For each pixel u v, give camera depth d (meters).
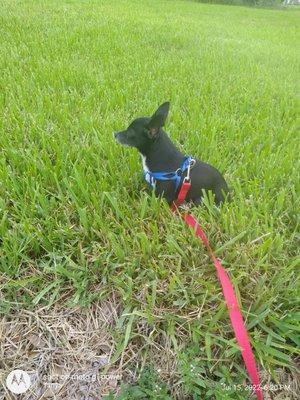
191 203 0.83
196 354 0.63
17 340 0.63
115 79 1.45
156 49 2.01
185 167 0.79
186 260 0.73
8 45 1.68
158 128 0.75
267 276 0.72
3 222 0.73
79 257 0.73
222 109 1.33
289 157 1.03
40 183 0.83
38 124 1.04
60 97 1.25
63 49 1.72
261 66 2.06
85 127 1.06
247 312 0.65
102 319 0.66
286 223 0.86
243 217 0.79
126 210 0.81
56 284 0.69
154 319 0.65
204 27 3.14
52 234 0.74
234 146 1.09
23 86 1.28
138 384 0.61
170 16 3.47
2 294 0.68
